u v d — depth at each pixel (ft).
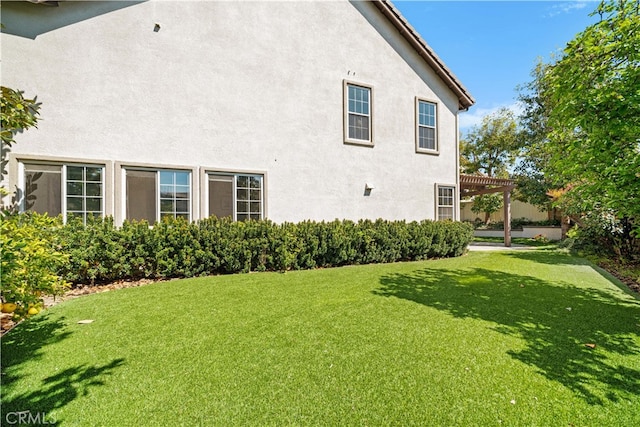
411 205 44.24
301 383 10.58
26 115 18.95
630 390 10.53
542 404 9.70
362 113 40.81
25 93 24.48
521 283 25.89
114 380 10.77
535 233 76.79
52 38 25.39
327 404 9.52
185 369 11.47
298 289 22.70
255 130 33.50
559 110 20.89
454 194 48.47
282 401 9.65
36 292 13.61
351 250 34.19
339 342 13.76
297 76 36.09
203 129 30.81
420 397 9.91
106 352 12.78
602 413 9.34
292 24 35.88
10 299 12.42
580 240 46.52
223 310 17.88
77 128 25.99
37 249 13.71
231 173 32.22
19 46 24.44
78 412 9.16
